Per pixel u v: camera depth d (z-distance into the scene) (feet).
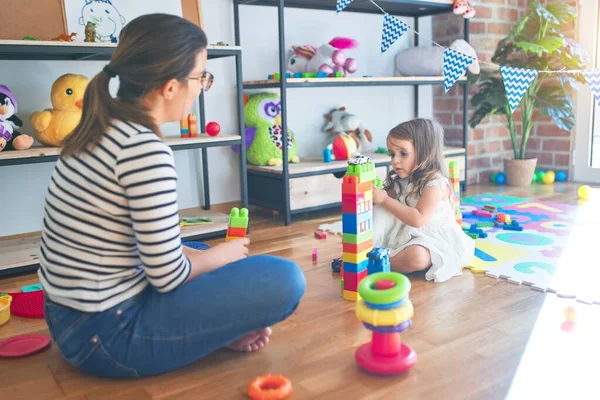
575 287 5.35
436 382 3.75
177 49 3.41
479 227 7.70
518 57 11.08
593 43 10.70
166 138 7.59
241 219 4.57
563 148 11.42
